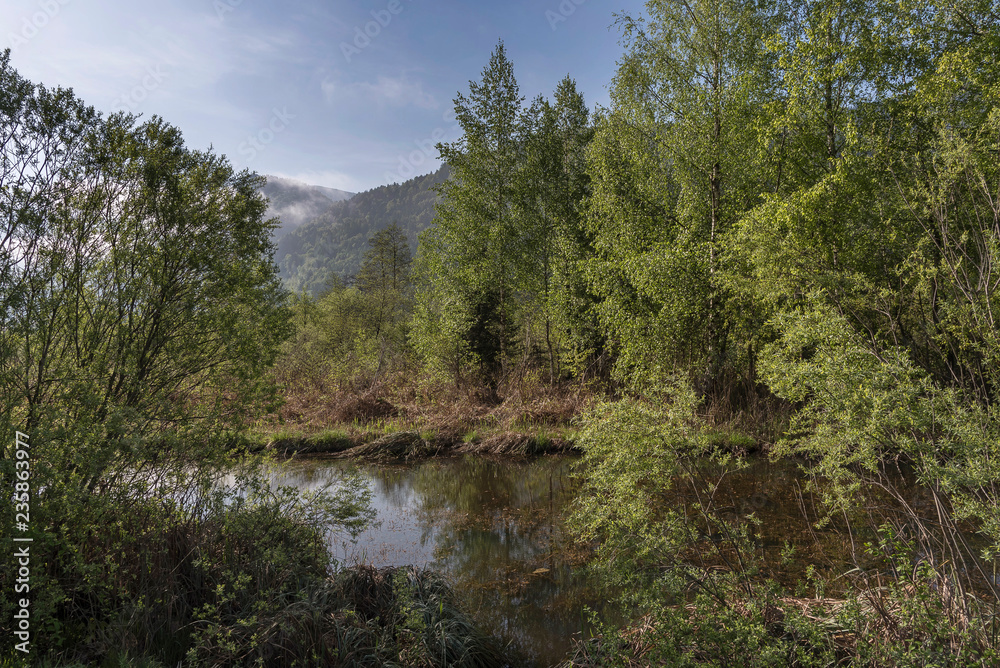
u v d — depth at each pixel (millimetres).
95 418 4320
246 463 5211
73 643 3719
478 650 4047
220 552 4656
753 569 4016
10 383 4223
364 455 11734
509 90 16875
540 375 16859
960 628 3002
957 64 7582
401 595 4172
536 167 17516
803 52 10070
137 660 3383
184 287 5426
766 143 10969
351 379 17109
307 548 4828
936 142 6133
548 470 10461
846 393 3658
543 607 5074
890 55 9953
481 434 12773
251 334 5582
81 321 4836
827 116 10516
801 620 3223
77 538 4031
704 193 12797
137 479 4504
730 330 12445
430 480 9938
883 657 2969
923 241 6258
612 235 13727
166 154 5453
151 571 4156
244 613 3891
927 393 3580
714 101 12242
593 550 6379
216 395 5340
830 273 7121
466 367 17688
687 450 4754
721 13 12305
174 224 5445
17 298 4207
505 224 17203
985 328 4367
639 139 13242
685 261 12094
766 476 8773
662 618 3471
